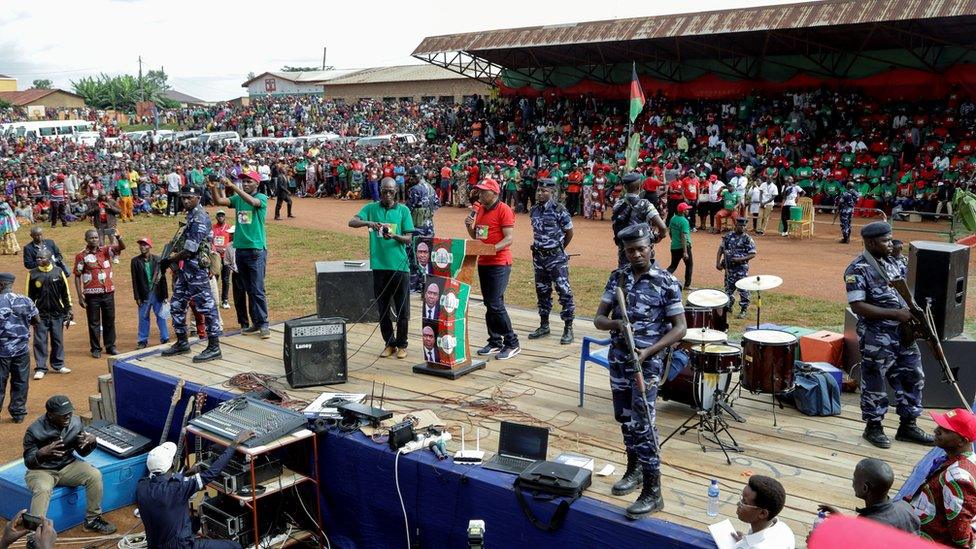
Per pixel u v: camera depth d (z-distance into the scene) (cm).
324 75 9725
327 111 6938
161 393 941
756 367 761
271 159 4434
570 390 904
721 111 3766
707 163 2980
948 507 533
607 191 3109
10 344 1103
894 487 641
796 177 3064
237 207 1102
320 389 904
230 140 5988
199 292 1003
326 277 1230
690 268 1728
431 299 951
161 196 3578
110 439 929
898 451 720
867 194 2916
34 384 1287
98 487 836
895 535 117
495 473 673
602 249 2398
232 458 751
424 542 711
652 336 606
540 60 4319
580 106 4306
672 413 828
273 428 744
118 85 12331
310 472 787
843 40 3216
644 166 3331
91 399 1064
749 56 3697
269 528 773
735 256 1474
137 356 1039
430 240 979
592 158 3594
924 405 820
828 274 1934
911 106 3238
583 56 4144
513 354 1034
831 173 3064
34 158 4969
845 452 719
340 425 774
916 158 2986
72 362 1415
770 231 2694
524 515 638
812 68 3531
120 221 3328
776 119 3472
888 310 703
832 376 823
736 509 604
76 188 3619
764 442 745
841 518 122
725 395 759
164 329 1448
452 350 946
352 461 755
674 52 3819
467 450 710
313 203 3838
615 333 616
